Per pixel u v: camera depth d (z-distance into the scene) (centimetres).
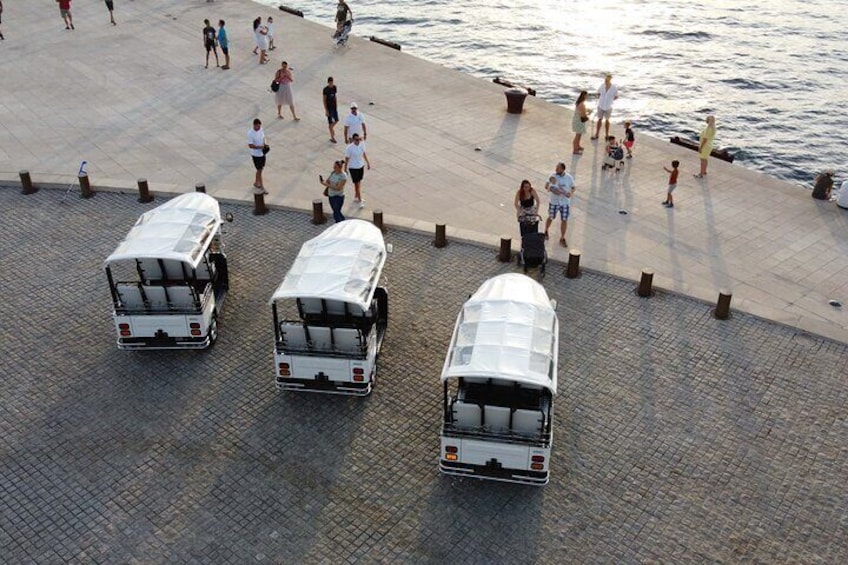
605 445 1216
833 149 3375
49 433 1240
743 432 1245
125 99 2678
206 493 1127
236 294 1609
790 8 6216
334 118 2331
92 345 1454
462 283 1653
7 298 1597
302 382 1301
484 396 1184
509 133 2452
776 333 1489
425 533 1061
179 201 1572
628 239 1838
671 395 1325
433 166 2209
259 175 2027
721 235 1864
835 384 1355
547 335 1188
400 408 1293
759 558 1027
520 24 5578
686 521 1083
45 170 2153
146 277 1469
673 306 1575
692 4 6400
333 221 1906
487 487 1138
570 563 1018
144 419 1270
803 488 1138
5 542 1048
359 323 1360
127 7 3856
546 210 1972
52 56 3123
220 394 1326
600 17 5847
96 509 1101
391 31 5384
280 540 1050
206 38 2922
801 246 1825
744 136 3516
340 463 1180
